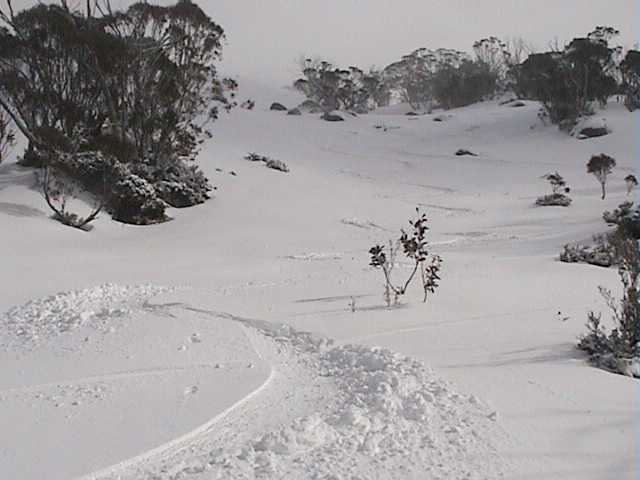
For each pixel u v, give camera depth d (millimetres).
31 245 18094
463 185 34469
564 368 6121
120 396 5535
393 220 24031
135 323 8008
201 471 4094
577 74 48000
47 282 13539
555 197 27203
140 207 22984
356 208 26172
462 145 47281
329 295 9500
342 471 4070
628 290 7062
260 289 10234
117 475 4176
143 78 26219
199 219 23438
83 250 18203
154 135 27672
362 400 5262
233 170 32938
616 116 47906
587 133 44375
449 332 7449
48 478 4105
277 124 55406
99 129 26891
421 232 9438
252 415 5117
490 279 10750
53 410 5262
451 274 11289
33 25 24969
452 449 4379
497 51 85875
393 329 7590
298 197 27906
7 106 26453
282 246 18953
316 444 4477
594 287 10156
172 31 27141
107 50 24812
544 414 4961
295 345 7285
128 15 26875
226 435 4746
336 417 4914
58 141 22688
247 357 6609
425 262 13172
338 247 18750
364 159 43219
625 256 8125
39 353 7105
